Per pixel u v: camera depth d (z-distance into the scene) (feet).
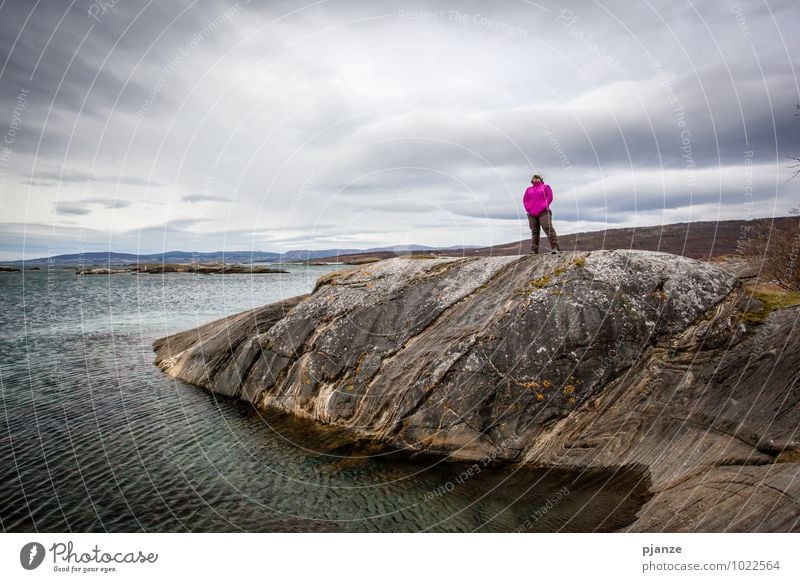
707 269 35.60
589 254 38.63
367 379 39.04
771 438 23.03
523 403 31.63
